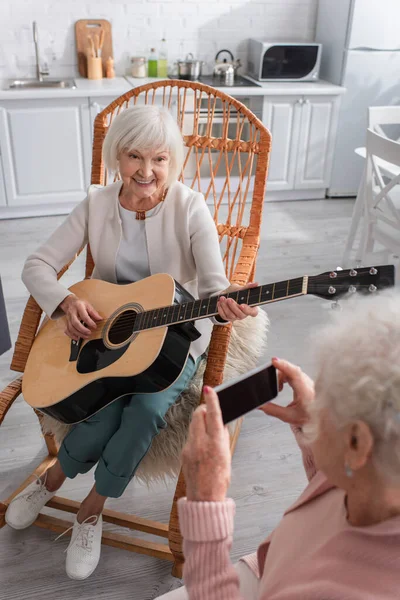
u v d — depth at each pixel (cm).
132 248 163
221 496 74
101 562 154
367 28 379
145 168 149
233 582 72
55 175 372
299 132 397
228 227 187
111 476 137
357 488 63
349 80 392
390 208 260
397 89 402
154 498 175
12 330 253
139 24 396
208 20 407
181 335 138
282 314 273
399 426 57
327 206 413
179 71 391
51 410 141
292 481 183
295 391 89
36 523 159
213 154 393
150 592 147
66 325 151
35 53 387
